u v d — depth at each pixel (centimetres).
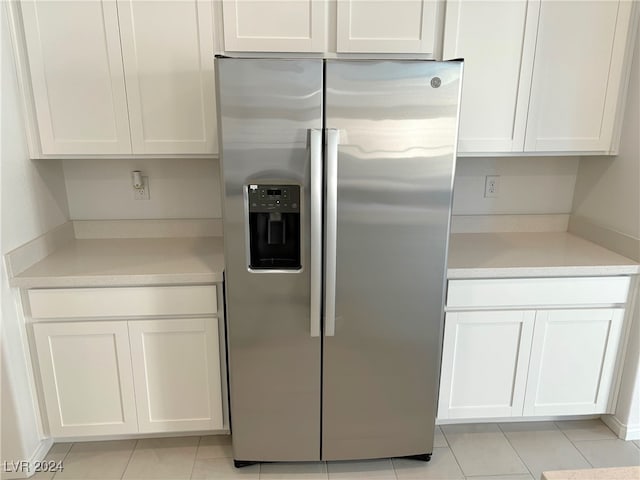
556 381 211
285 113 157
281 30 184
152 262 197
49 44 181
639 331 201
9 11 178
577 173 243
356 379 187
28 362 190
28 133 191
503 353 204
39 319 186
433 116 161
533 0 189
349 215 167
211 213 235
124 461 201
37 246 197
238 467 198
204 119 192
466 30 190
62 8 178
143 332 189
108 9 179
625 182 208
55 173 217
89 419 199
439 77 158
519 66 196
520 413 213
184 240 231
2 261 174
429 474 196
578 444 213
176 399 199
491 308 198
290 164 162
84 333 187
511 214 245
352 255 171
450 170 166
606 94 204
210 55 186
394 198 167
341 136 160
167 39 184
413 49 189
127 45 183
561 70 199
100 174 227
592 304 202
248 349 181
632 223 205
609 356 210
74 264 194
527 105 201
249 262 172
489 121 201
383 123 160
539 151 208
